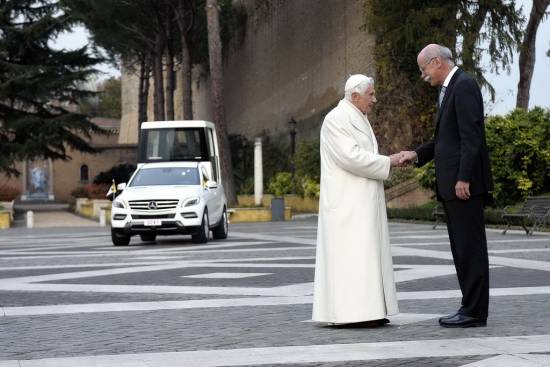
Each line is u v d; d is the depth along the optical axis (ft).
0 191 345.72
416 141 226.17
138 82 499.92
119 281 69.97
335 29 258.78
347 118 44.93
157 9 301.43
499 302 52.60
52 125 328.29
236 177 334.65
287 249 105.60
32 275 77.46
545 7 207.21
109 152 483.92
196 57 341.62
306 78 286.05
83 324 47.39
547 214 124.06
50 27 329.72
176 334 43.34
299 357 36.55
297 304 54.13
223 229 137.18
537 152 161.27
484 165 43.01
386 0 208.95
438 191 43.78
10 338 43.04
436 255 89.86
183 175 130.41
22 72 323.98
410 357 35.86
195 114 453.99
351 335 41.98
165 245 122.42
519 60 212.43
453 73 43.80
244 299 56.85
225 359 36.42
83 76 329.93
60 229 213.25
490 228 150.10
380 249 44.73
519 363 33.86
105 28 310.45
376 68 228.43
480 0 199.21
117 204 123.03
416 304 52.65
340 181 44.80
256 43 343.87
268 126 328.90
